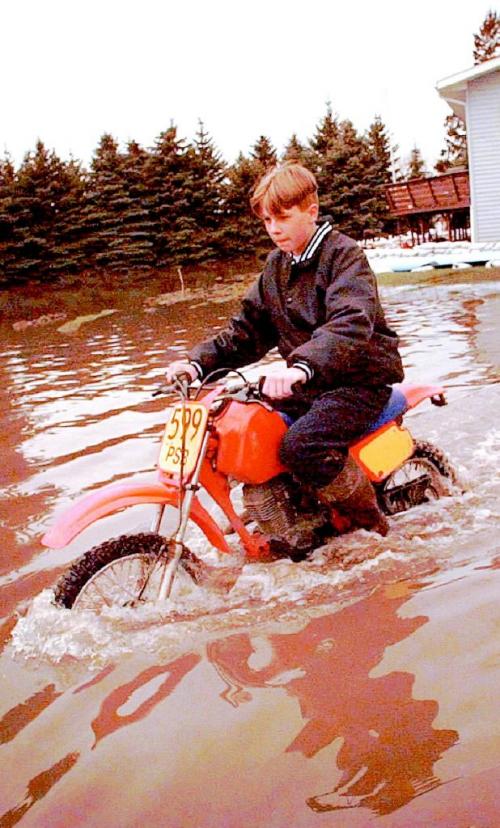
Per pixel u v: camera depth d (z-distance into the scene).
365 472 3.60
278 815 1.87
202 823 1.87
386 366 3.44
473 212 21.95
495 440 4.91
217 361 3.67
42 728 2.32
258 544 3.45
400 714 2.22
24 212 24.02
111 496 3.08
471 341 8.36
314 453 3.30
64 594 2.96
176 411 3.31
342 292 3.26
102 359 9.99
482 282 14.68
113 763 2.12
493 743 2.05
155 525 3.31
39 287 23.73
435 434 5.11
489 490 4.11
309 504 3.54
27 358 10.71
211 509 4.20
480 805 1.83
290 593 3.15
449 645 2.57
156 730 2.26
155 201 27.27
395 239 29.16
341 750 2.09
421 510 3.90
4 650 2.81
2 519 4.23
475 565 3.24
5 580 3.45
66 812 1.95
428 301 12.55
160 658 2.68
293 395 3.45
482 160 21.62
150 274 25.88
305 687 2.42
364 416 3.43
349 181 31.00
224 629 2.87
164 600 3.06
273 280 3.57
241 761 2.09
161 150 28.28
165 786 2.01
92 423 6.25
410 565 3.31
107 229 26.20
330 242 3.38
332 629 2.80
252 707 2.33
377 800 1.89
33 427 6.28
